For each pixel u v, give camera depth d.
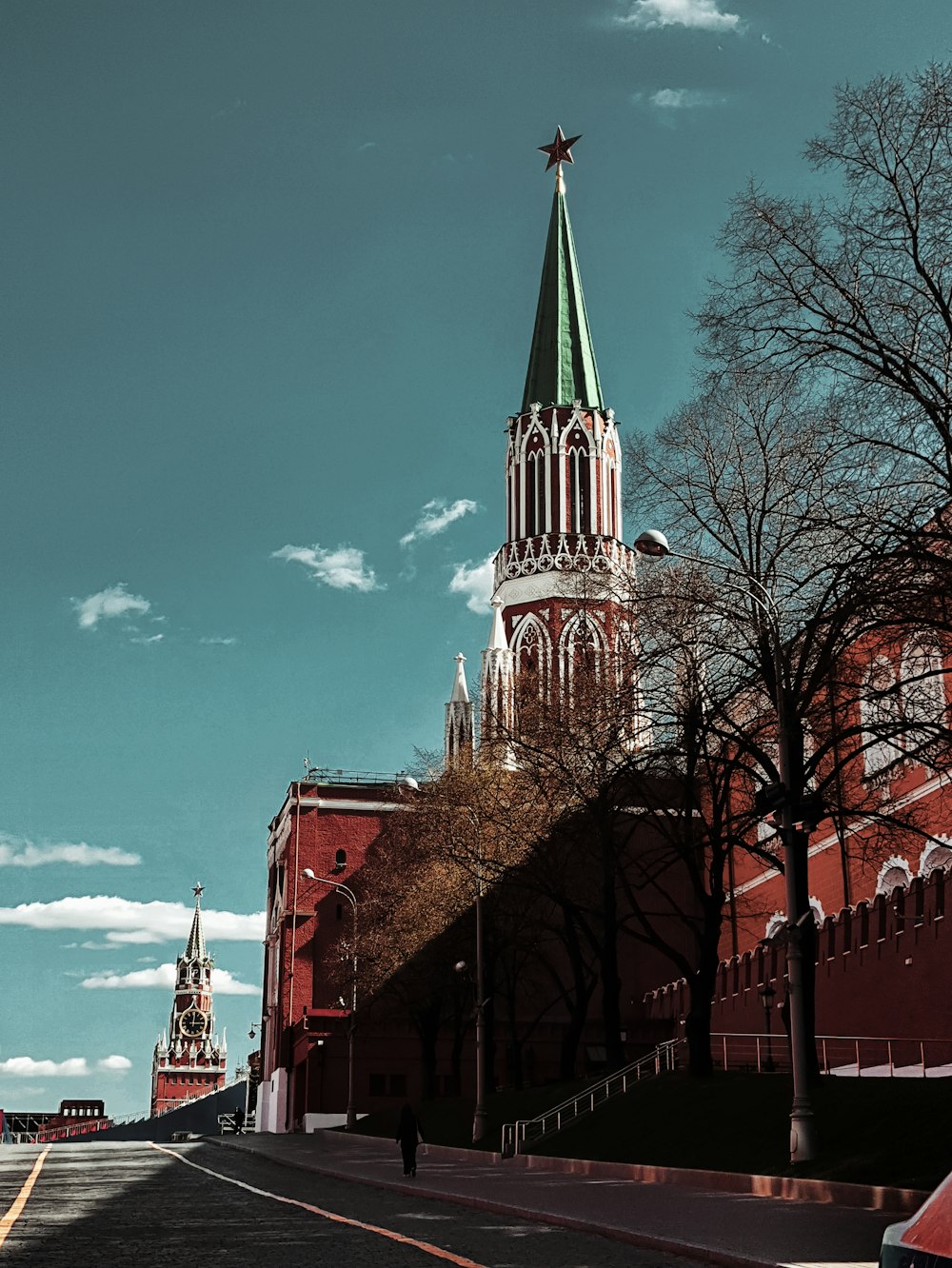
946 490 24.80
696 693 32.66
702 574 32.72
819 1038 43.12
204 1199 23.17
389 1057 76.12
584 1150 34.41
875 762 47.25
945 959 40.59
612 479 89.50
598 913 43.09
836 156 25.81
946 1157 21.84
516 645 85.31
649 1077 40.50
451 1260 13.70
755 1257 13.80
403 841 64.19
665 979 72.88
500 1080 73.38
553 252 94.19
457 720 85.19
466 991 63.53
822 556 29.84
